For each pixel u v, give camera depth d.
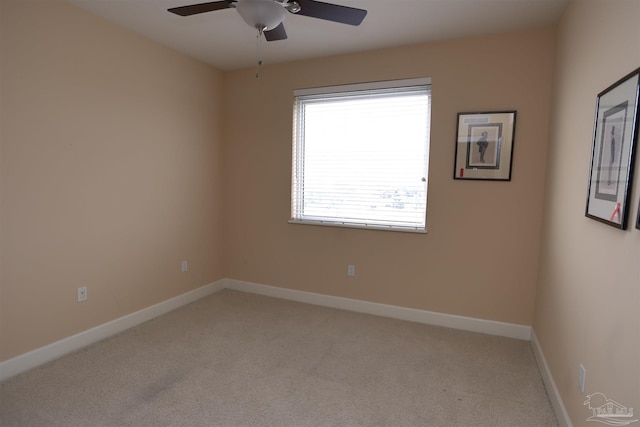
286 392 2.08
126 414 1.86
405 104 3.14
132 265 2.95
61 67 2.36
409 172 3.17
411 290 3.20
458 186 2.95
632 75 1.23
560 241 2.14
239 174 3.86
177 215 3.38
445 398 2.05
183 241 3.47
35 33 2.20
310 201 3.59
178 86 3.29
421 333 2.94
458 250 3.01
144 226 3.04
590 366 1.51
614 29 1.44
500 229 2.87
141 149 2.97
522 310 2.86
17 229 2.18
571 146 2.01
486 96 2.81
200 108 3.56
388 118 3.20
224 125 3.88
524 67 2.70
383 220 3.30
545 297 2.45
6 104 2.09
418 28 2.67
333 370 2.34
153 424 1.79
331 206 3.50
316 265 3.57
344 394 2.08
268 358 2.48
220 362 2.41
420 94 3.07
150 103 3.02
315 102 3.48
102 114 2.64
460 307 3.04
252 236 3.87
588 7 1.80
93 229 2.63
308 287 3.63
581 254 1.74
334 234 3.47
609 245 1.39
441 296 3.09
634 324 1.15
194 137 3.51
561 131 2.26
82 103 2.50
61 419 1.80
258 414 1.88
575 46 2.02
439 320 3.11
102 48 2.60
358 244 3.38
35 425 1.76
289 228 3.67
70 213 2.47
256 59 3.44
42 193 2.30
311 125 3.52
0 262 2.12
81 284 2.57
